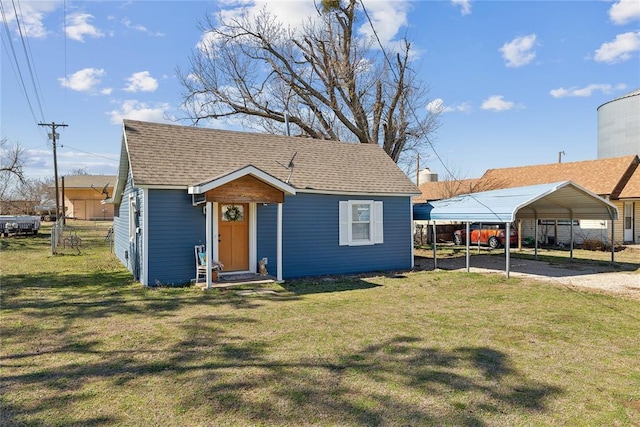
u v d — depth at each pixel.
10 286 10.21
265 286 10.26
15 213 44.38
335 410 3.83
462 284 10.92
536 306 8.33
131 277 11.60
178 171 10.63
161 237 10.17
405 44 22.48
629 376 4.69
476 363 5.07
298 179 12.23
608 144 31.48
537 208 17.05
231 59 23.83
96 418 3.67
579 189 13.08
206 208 9.92
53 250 17.78
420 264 15.49
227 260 11.31
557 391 4.28
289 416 3.71
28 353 5.38
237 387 4.33
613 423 3.62
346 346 5.70
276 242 11.80
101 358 5.20
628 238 22.23
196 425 3.56
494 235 22.36
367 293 9.63
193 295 9.09
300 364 5.00
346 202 12.88
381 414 3.76
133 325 6.71
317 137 24.23
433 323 6.96
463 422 3.62
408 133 24.02
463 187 29.56
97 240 25.41
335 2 19.48
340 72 22.92
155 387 4.32
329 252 12.56
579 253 19.41
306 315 7.45
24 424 3.54
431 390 4.28
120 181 14.35
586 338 6.15
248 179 9.88
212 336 6.14
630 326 6.84
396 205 13.95
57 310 7.71
